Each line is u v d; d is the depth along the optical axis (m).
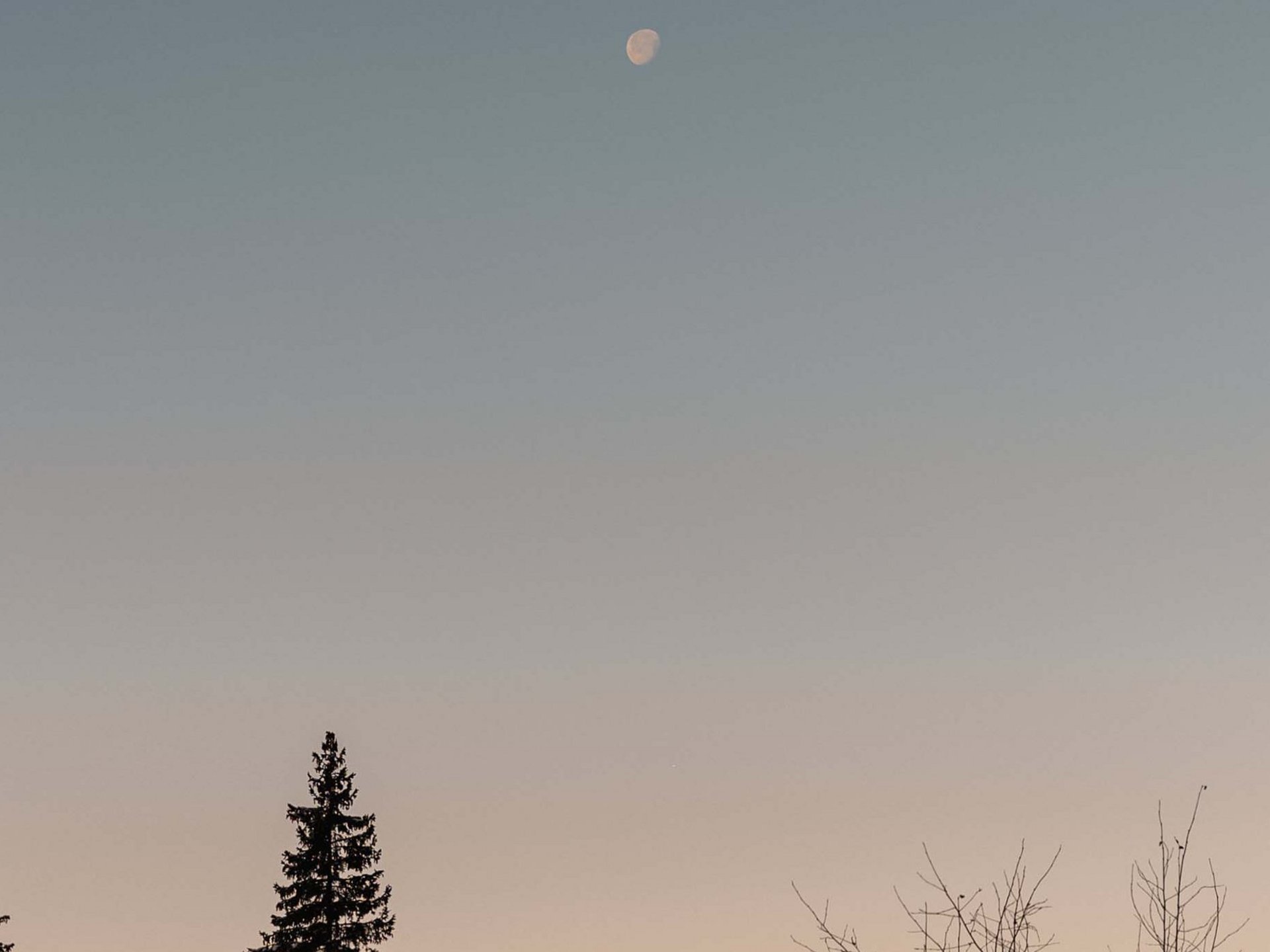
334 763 61.28
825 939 16.38
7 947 48.78
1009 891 16.44
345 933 59.59
